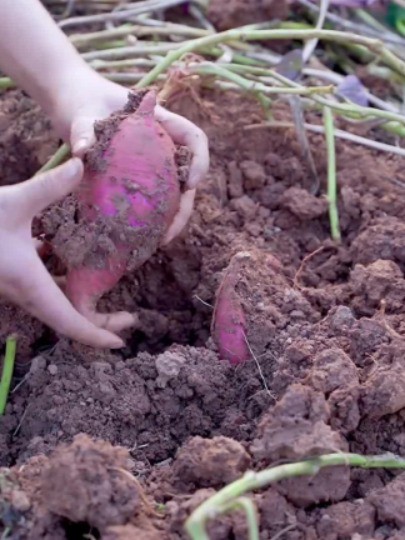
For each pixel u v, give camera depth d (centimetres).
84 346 77
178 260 87
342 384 68
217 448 64
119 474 61
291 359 72
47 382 75
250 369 75
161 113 79
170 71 93
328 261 88
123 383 74
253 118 98
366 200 92
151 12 114
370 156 97
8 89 102
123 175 71
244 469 64
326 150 97
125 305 85
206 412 74
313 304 81
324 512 64
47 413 72
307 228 92
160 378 74
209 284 84
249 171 95
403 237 85
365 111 93
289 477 62
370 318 76
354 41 96
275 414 64
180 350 76
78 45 107
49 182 69
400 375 68
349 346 73
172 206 73
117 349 83
